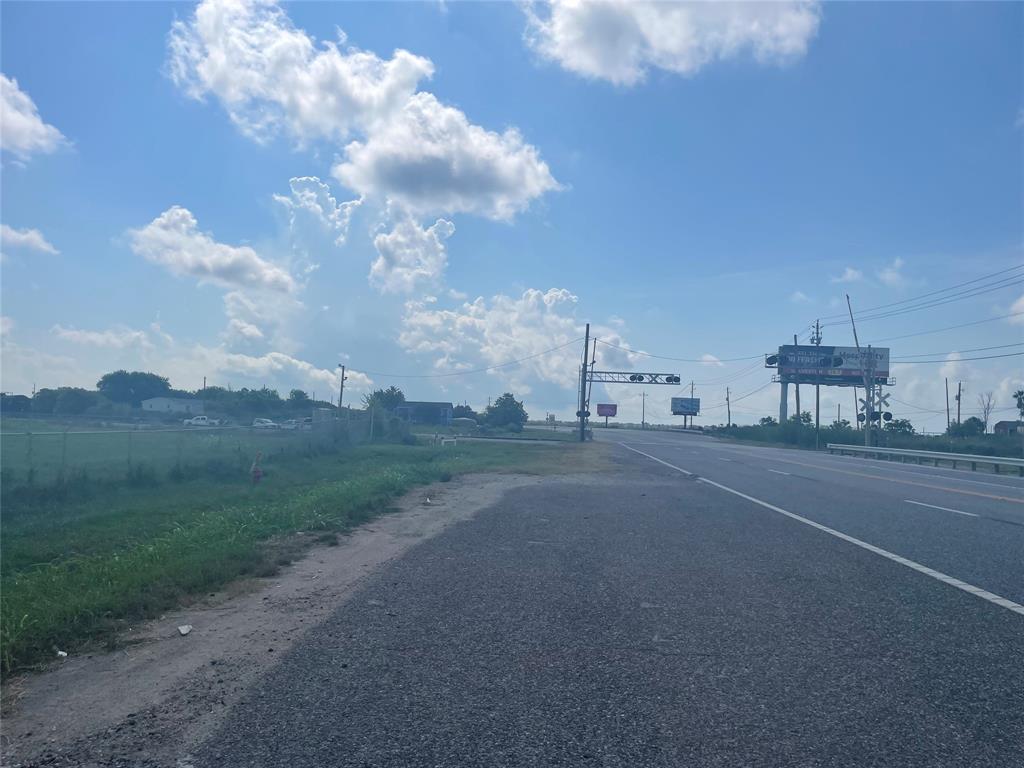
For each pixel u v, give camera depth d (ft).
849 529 54.44
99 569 39.65
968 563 41.60
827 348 303.89
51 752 18.61
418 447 178.50
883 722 19.98
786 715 20.40
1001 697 21.80
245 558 41.98
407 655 25.39
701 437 373.20
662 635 27.73
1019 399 305.32
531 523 57.98
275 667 24.39
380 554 45.16
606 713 20.48
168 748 18.62
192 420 214.69
